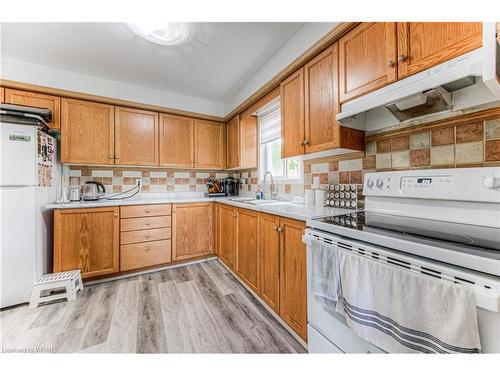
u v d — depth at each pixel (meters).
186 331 1.45
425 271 0.68
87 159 2.37
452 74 0.82
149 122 2.73
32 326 1.51
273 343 1.35
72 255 2.08
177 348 1.30
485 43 0.64
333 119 1.45
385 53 1.14
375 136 1.49
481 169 0.95
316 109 1.59
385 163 1.42
